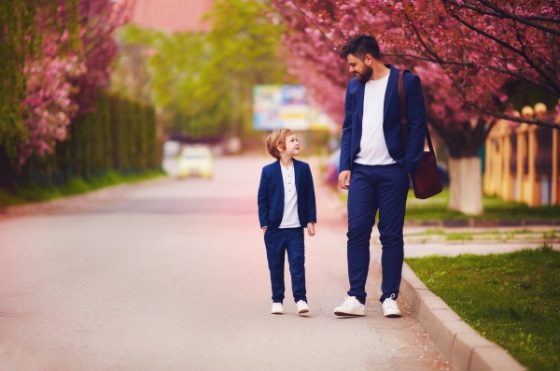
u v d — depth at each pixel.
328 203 32.34
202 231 20.64
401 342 8.61
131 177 48.78
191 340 8.77
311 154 107.31
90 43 30.69
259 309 10.42
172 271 13.68
